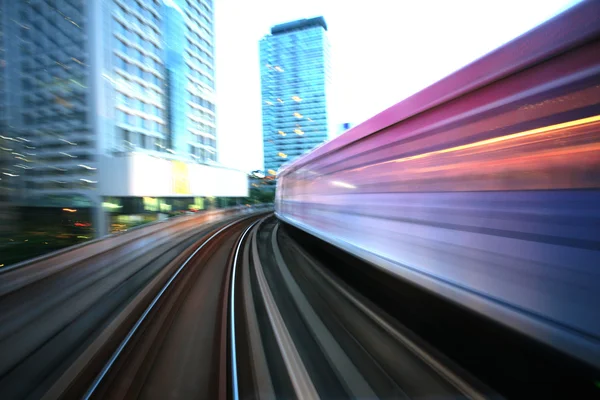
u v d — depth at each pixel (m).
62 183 27.44
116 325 4.67
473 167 2.66
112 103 29.50
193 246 13.33
